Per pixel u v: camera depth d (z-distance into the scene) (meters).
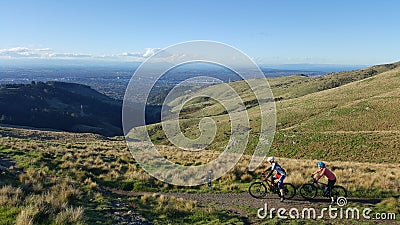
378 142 49.31
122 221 10.10
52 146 25.75
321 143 52.56
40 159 18.88
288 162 22.30
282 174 13.31
